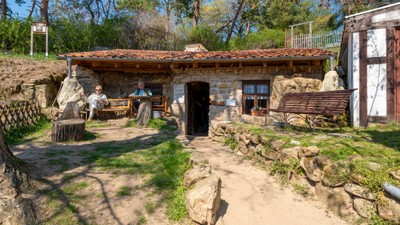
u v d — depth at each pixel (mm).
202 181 2900
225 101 8500
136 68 9094
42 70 8883
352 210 2770
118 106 8492
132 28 14922
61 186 2992
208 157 5543
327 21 19578
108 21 14398
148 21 15656
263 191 3666
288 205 3246
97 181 3195
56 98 7973
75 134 5211
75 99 7711
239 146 5973
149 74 9555
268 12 20297
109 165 3738
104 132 6289
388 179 2477
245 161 5145
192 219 2586
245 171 4520
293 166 3729
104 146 4852
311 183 3439
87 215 2535
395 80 5855
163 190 3086
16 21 12102
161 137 5750
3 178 2605
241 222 2895
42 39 12492
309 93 5457
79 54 7871
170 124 7645
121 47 14312
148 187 3137
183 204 2789
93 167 3646
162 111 8523
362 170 2705
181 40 16281
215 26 23891
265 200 3412
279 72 7902
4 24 11789
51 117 7270
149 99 7387
